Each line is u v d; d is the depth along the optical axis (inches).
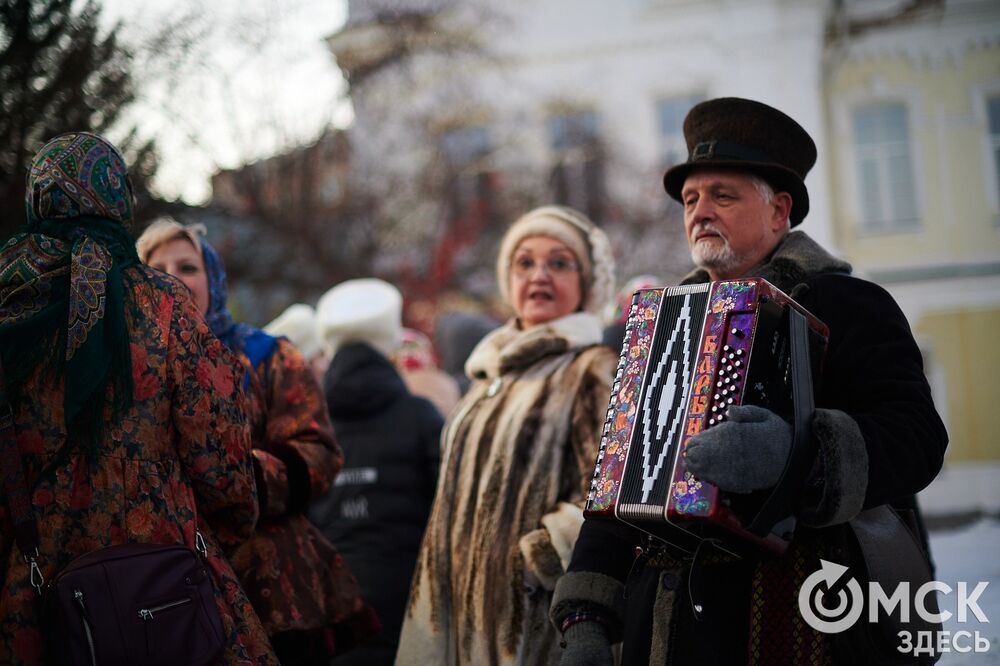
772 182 111.9
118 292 107.5
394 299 204.7
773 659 96.8
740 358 94.3
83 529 103.0
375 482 184.7
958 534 619.8
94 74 195.6
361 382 189.5
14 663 98.3
